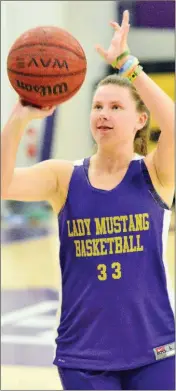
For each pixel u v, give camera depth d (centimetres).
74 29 1127
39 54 229
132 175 251
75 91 238
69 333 250
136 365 242
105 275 244
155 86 243
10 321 588
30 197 252
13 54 232
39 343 520
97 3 1110
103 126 252
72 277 250
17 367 461
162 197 253
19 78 231
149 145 261
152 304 246
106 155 253
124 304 243
